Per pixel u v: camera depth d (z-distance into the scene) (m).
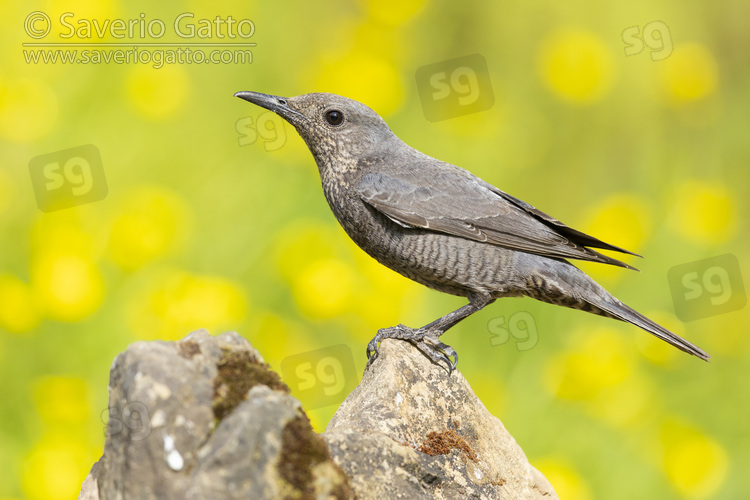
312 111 9.80
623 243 13.70
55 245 11.48
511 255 9.42
